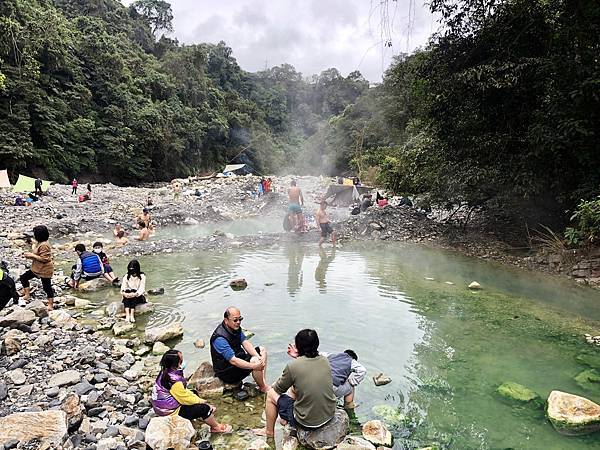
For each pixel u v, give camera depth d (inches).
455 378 202.8
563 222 446.6
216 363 193.2
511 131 446.9
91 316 279.0
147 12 3309.5
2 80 1136.8
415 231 576.1
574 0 370.9
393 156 968.9
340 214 781.9
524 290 342.3
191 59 2928.2
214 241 518.6
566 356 225.8
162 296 319.6
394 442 154.7
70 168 1552.7
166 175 2139.5
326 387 155.3
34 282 339.0
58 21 1657.2
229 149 2871.6
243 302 307.6
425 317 282.0
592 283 355.9
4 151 1244.5
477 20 459.2
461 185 494.3
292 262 436.1
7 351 204.5
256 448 148.6
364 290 341.1
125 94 1903.3
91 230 585.0
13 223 573.0
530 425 165.3
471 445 152.9
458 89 455.8
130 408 171.3
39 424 141.4
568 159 399.5
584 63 372.5
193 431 154.4
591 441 155.3
